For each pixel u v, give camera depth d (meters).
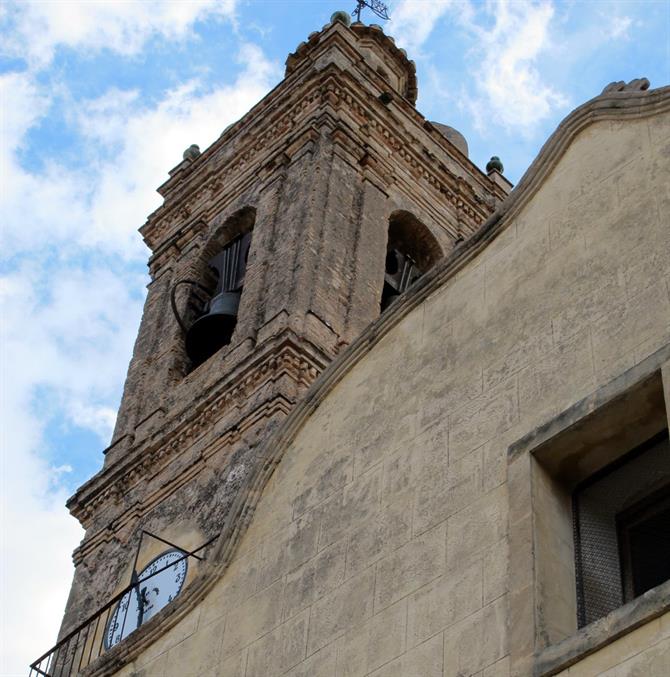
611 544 12.84
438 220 38.84
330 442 16.05
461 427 14.36
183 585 28.52
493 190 41.38
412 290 16.33
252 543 16.06
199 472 31.12
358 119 38.47
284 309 32.34
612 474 13.17
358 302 33.75
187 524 29.97
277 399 30.34
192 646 15.66
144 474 32.78
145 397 35.41
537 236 15.20
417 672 12.70
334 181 36.38
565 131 15.60
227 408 31.72
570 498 13.23
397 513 14.34
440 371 15.23
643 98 14.97
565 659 11.52
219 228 38.47
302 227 34.78
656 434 12.90
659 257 13.58
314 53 39.88
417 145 39.31
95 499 33.38
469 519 13.42
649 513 12.84
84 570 32.03
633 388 12.70
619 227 14.27
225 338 35.44
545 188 15.51
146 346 37.03
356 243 35.28
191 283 37.78
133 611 28.89
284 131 39.06
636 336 13.21
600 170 14.98
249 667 14.63
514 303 14.88
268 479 16.55
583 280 14.23
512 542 12.74
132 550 31.16
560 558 12.70
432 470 14.31
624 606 11.44
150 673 15.90
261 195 37.72
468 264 15.91
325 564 14.76
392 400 15.59
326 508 15.38
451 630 12.72
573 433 13.05
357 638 13.61
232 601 15.67
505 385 14.21
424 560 13.56
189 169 41.34
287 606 14.83
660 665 10.95
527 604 12.20
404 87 45.34
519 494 13.02
